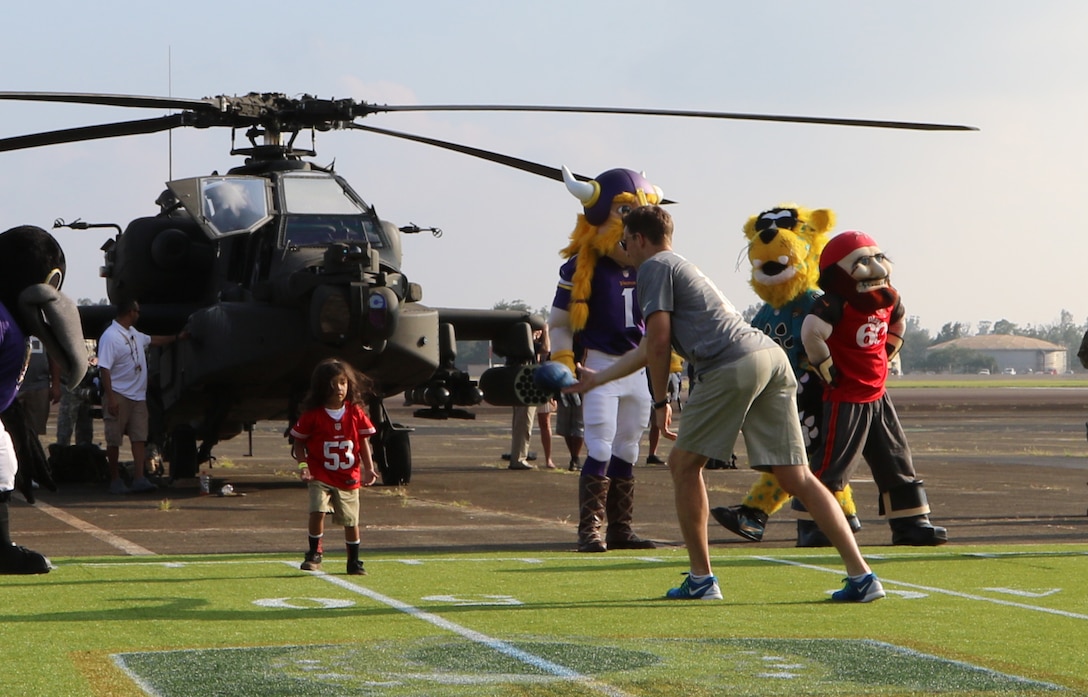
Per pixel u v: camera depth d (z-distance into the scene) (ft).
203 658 17.08
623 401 31.22
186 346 47.11
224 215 47.01
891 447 32.37
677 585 24.47
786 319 32.78
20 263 25.68
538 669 16.42
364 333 43.55
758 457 22.12
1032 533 36.29
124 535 34.47
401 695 14.93
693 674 16.17
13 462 25.45
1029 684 15.69
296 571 26.35
